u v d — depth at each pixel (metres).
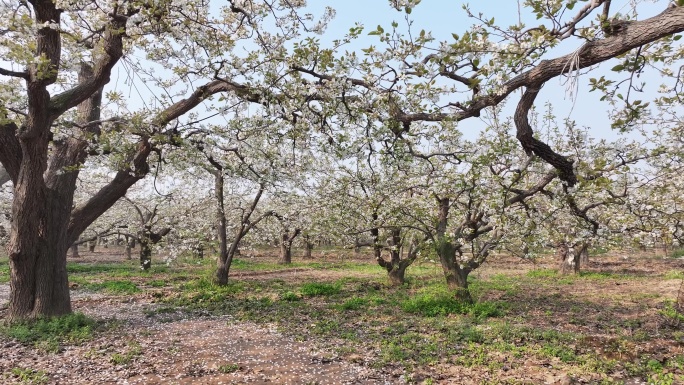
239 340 9.19
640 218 10.23
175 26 7.85
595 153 7.83
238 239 17.59
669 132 9.77
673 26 3.43
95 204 10.42
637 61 4.46
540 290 16.59
